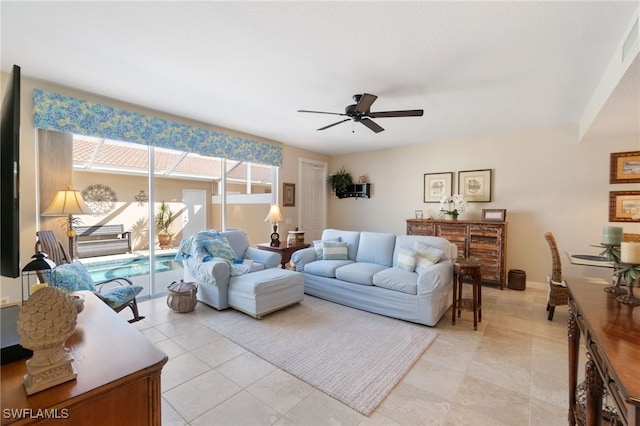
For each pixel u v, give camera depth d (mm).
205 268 3492
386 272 3518
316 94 3287
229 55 2459
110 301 2594
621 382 790
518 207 4734
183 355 2430
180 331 2879
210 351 2500
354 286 3623
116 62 2596
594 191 4176
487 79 2854
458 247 4809
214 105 3662
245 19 1984
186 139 4133
